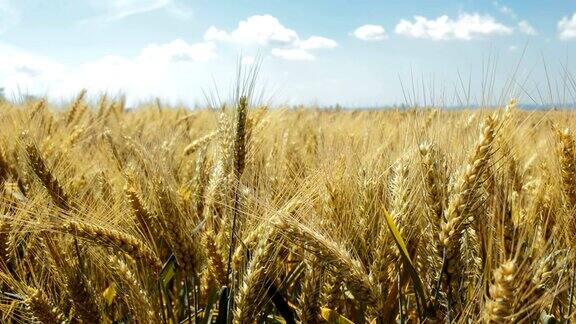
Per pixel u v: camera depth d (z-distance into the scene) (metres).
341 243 0.45
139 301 0.46
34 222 0.50
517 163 0.49
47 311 0.44
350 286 0.41
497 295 0.32
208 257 0.47
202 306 0.50
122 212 0.53
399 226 0.45
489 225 0.41
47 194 0.57
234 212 0.48
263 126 0.75
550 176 0.49
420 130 0.48
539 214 0.47
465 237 0.44
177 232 0.47
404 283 0.47
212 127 1.00
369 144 0.61
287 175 0.67
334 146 0.62
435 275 0.43
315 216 0.48
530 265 0.37
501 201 0.43
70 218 0.49
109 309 0.52
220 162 0.58
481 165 0.39
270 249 0.43
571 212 0.43
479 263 0.43
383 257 0.44
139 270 0.53
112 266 0.47
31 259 0.55
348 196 0.48
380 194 0.50
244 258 0.46
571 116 0.49
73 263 0.51
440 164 0.43
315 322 0.46
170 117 1.77
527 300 0.36
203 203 0.58
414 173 0.47
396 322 0.46
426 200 0.42
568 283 0.41
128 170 0.58
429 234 0.44
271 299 0.48
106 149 0.86
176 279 0.54
